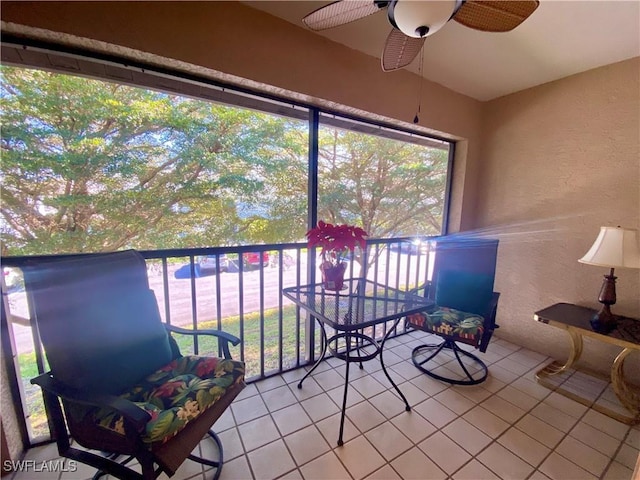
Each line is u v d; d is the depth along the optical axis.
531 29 1.62
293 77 1.66
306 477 1.26
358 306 1.66
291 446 1.42
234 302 3.19
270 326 2.91
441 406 1.73
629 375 2.01
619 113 1.96
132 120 2.11
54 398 0.99
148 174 2.21
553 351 2.36
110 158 2.05
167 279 1.59
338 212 3.06
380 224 3.25
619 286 2.03
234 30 1.46
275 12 1.54
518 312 2.57
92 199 2.02
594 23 1.55
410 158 3.20
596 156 2.08
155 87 1.62
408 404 1.71
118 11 1.20
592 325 1.82
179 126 2.29
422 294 2.82
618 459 1.38
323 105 1.88
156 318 1.38
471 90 2.48
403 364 2.20
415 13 0.98
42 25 1.09
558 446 1.45
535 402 1.79
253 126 2.62
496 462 1.35
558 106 2.24
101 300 1.17
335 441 1.46
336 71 1.81
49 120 1.84
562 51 1.84
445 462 1.35
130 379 1.20
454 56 1.93
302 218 2.92
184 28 1.34
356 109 1.94
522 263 2.52
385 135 2.50
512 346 2.55
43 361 1.34
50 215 1.90
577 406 1.76
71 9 1.13
